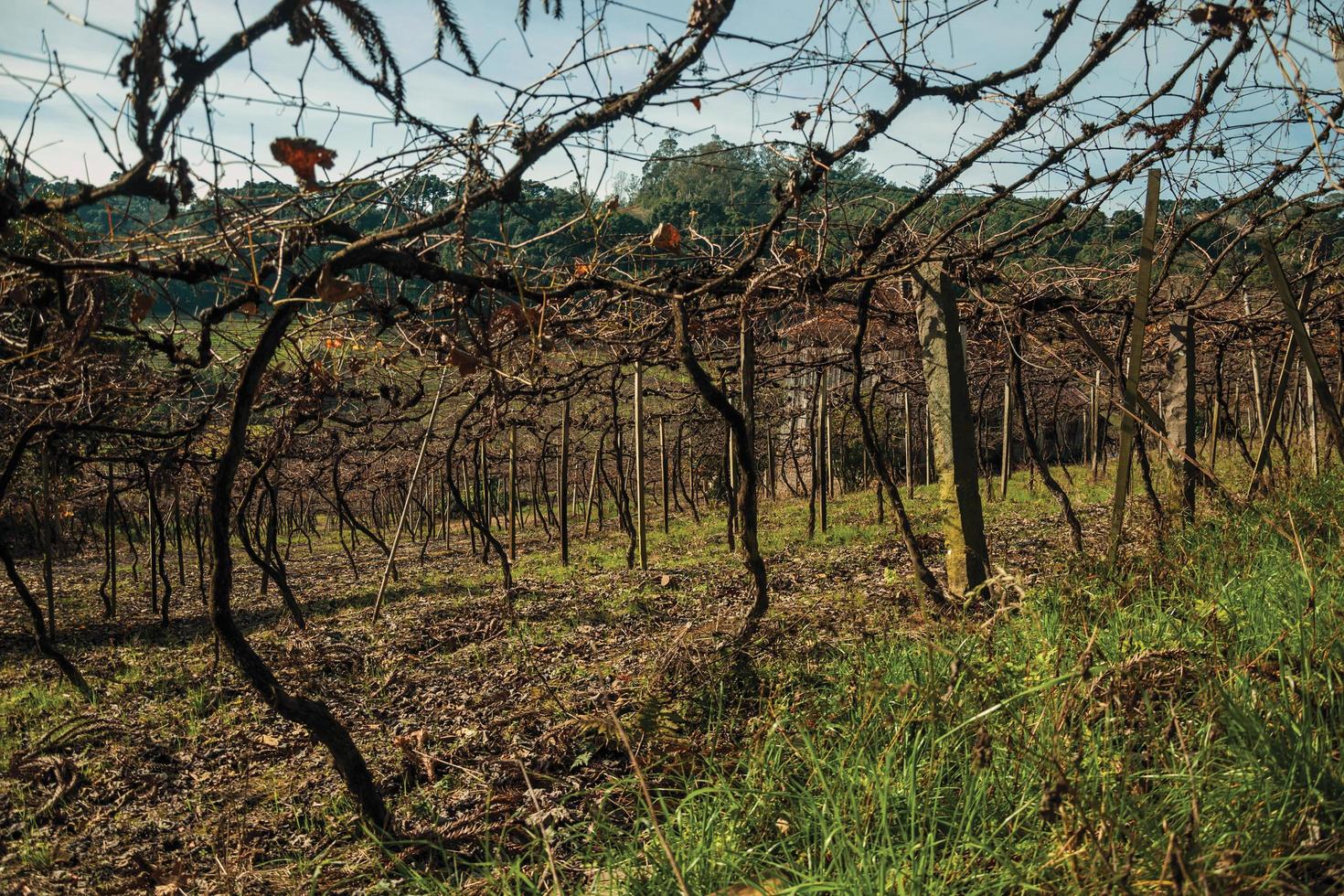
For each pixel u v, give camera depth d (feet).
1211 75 13.50
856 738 10.44
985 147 13.30
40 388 13.87
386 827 11.40
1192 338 24.02
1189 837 7.62
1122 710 9.96
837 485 59.36
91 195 7.68
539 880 9.98
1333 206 18.35
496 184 9.74
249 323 13.64
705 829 9.56
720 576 27.63
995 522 34.27
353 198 10.90
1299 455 33.68
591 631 21.76
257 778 14.26
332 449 30.48
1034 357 30.94
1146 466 21.59
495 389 21.56
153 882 11.05
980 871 8.27
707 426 54.60
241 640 10.48
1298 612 12.38
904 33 11.14
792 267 16.10
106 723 16.88
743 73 9.61
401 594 31.73
